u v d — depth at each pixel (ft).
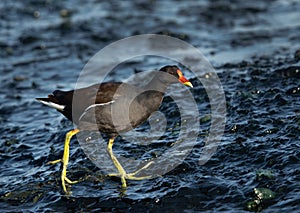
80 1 86.63
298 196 32.32
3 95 55.67
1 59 66.13
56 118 48.62
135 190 35.45
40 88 57.16
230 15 77.97
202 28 73.00
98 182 36.88
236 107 43.60
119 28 74.33
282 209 31.65
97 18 78.64
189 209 33.01
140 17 78.33
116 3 85.56
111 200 34.60
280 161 35.73
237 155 37.42
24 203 35.86
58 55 66.59
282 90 44.93
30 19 79.25
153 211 33.24
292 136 38.24
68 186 36.70
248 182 34.35
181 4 84.02
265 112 42.11
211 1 84.64
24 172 39.65
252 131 39.86
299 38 65.36
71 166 39.09
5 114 51.06
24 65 64.18
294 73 47.75
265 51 60.90
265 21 74.08
